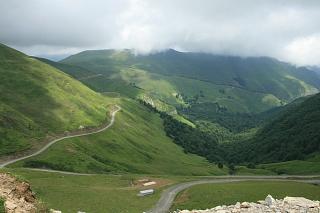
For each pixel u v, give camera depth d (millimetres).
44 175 148250
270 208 27219
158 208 96625
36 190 104438
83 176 155250
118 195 109062
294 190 115812
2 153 173250
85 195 102000
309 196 108062
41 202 24641
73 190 107750
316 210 26562
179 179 157750
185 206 99062
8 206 21578
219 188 119750
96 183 140500
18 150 180375
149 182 143125
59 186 113750
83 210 85438
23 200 23141
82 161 190875
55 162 179125
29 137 198000
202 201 103625
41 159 177375
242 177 189250
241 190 115688
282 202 28672
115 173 191875
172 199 108438
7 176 23953
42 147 195500
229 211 27484
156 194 114875
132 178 154500
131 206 95938
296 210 26609
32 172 151750
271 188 118875
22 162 170000
